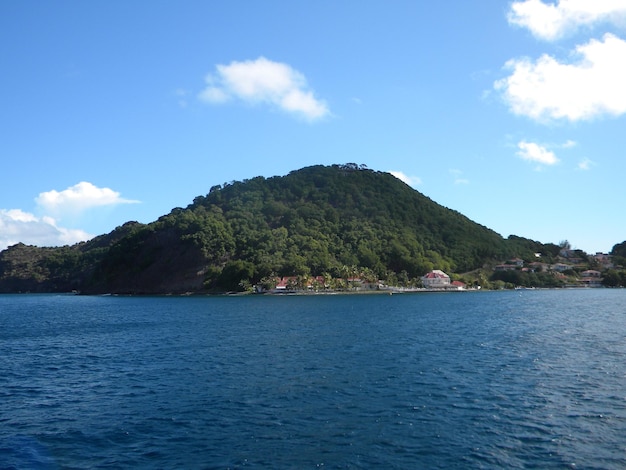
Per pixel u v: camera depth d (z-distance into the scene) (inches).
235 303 6574.8
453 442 1025.5
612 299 6801.2
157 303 7086.6
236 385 1544.0
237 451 997.2
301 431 1105.4
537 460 931.3
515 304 5738.2
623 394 1371.8
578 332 2775.6
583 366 1755.7
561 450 977.5
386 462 931.3
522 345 2281.0
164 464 942.4
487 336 2655.0
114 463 953.5
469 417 1185.4
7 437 1108.5
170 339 2770.7
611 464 911.7
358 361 1920.5
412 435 1070.4
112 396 1453.0
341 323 3526.1
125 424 1182.9
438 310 4815.5
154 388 1536.7
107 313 5226.4
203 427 1146.0
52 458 983.0
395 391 1438.2
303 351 2196.1
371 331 2972.4
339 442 1035.9
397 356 2023.9
